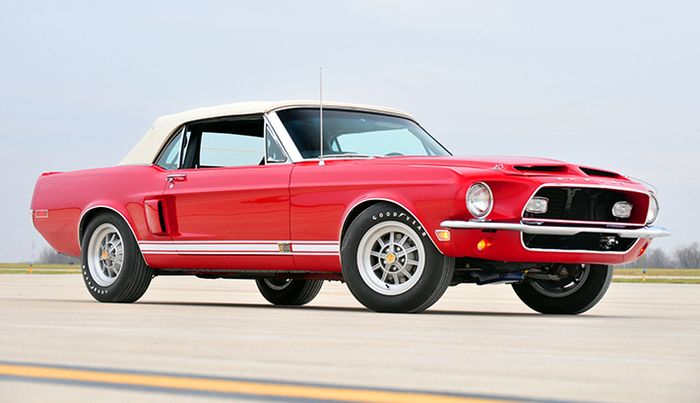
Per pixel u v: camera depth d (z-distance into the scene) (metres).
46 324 4.31
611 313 6.33
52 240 7.54
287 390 2.28
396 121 6.81
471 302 8.05
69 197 7.33
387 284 5.58
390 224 5.55
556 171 5.71
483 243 5.33
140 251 6.90
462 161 5.55
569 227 5.52
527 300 6.53
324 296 9.34
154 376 2.52
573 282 6.38
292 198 5.96
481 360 2.96
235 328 4.15
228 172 6.38
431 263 5.44
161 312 5.41
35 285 12.36
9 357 2.96
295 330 4.06
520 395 2.24
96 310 5.58
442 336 3.82
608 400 2.19
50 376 2.52
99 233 7.16
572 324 4.70
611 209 5.82
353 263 5.64
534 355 3.12
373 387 2.35
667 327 4.52
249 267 6.30
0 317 4.80
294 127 6.29
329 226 5.80
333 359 2.96
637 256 6.03
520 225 5.35
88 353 3.08
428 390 2.30
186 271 6.85
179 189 6.61
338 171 5.81
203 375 2.56
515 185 5.39
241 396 2.19
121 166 7.15
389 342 3.53
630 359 3.03
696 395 2.27
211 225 6.42
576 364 2.88
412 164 5.58
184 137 6.86
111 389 2.29
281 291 7.64
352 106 6.70
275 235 6.06
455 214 5.32
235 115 6.55
